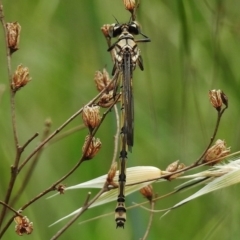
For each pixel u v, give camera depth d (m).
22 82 0.71
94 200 0.71
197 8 0.79
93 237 0.82
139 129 0.82
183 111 0.80
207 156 0.72
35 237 0.80
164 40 0.82
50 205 0.82
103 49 0.79
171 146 0.82
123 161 0.72
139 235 0.76
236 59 0.80
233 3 0.80
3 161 0.81
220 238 0.79
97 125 0.71
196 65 0.80
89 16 0.81
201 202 0.82
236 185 0.80
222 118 0.82
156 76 0.82
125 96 0.73
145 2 0.81
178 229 0.82
